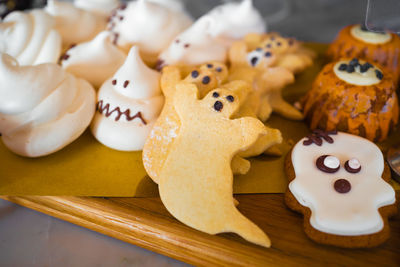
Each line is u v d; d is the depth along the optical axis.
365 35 0.46
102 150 0.40
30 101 0.37
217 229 0.33
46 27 0.42
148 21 0.44
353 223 0.33
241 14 0.48
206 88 0.38
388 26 0.37
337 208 0.34
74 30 0.46
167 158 0.35
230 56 0.44
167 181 0.34
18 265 0.34
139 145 0.39
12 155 0.39
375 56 0.45
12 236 0.36
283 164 0.39
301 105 0.44
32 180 0.37
